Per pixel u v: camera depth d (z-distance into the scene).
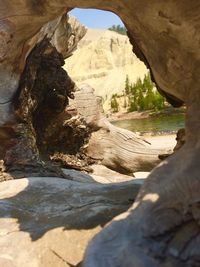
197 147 2.72
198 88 3.16
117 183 4.04
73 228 3.21
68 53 8.14
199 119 2.98
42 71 5.94
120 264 2.29
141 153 8.06
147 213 2.53
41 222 3.36
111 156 8.04
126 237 2.45
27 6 4.29
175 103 4.10
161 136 15.43
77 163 7.12
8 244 3.11
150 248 2.36
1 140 5.18
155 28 3.29
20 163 5.06
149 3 3.11
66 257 2.98
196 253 2.25
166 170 2.77
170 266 2.25
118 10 3.48
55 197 3.78
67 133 7.02
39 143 6.61
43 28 5.36
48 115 6.48
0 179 4.85
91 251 2.42
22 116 5.25
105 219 3.28
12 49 4.86
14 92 5.19
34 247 3.05
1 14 4.52
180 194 2.49
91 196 3.75
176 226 2.41
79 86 8.04
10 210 3.57
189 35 3.07
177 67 3.37
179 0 2.93
